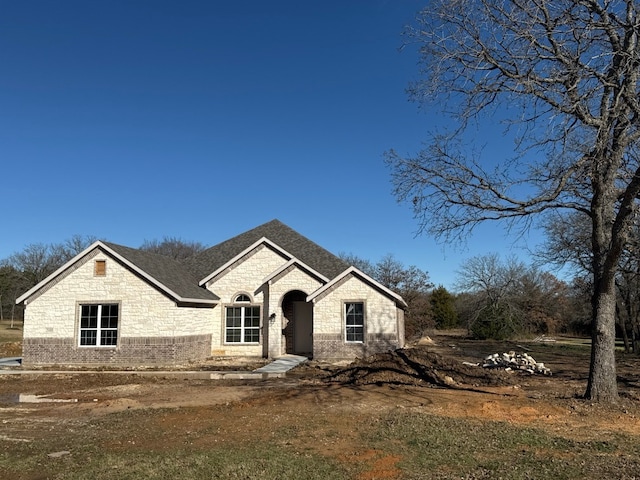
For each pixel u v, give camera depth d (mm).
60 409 13977
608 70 12258
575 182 14531
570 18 11570
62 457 9148
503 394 15836
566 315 53438
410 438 10102
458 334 55656
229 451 9297
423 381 18312
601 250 14094
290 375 20281
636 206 12664
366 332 24484
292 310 28125
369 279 24703
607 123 12203
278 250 27375
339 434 10516
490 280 52375
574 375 21188
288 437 10328
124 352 23656
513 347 37844
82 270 24453
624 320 35969
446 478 7715
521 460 8617
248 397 15383
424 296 51812
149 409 13680
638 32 11234
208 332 26797
